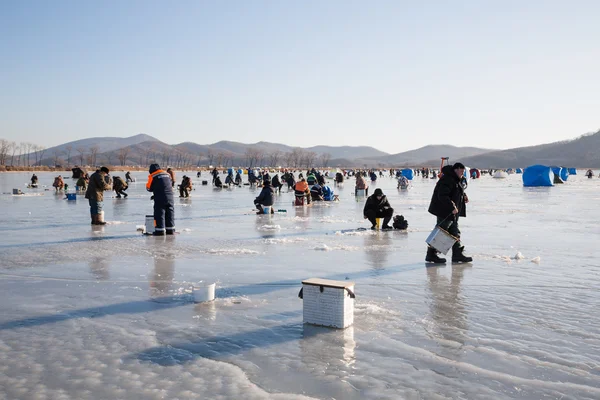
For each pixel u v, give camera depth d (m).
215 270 8.74
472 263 9.35
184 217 19.06
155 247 11.49
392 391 3.97
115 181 31.09
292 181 42.59
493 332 5.37
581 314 6.04
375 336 5.23
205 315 6.02
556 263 9.33
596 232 14.09
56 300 6.77
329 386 4.05
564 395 3.91
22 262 9.59
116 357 4.70
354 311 6.14
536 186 50.75
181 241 12.52
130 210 22.34
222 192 39.28
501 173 92.56
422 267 8.98
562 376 4.26
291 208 23.38
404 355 4.71
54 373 4.35
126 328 5.55
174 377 4.24
